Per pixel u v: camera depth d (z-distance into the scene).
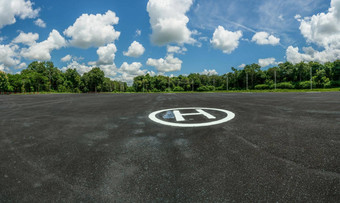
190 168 1.97
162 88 114.62
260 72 87.62
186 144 2.79
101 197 1.51
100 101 13.59
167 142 2.92
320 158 2.16
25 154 2.50
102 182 1.73
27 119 5.51
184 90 118.38
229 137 3.12
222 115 5.55
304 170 1.87
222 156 2.28
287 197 1.44
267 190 1.54
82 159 2.29
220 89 106.00
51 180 1.79
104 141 3.05
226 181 1.69
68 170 1.99
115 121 4.92
